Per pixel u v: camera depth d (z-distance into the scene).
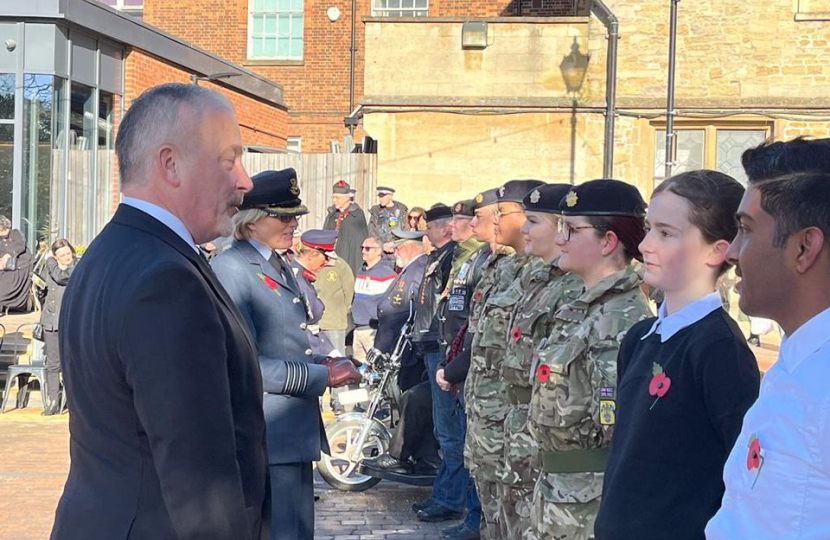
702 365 2.70
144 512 2.33
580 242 3.56
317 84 24.02
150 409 2.25
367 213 16.34
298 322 4.50
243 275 4.38
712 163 14.55
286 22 24.20
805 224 1.80
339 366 4.47
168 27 24.34
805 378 1.72
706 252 2.84
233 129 2.58
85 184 16.16
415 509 6.96
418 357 7.64
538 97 14.54
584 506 3.37
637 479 2.74
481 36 14.50
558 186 4.34
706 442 2.69
